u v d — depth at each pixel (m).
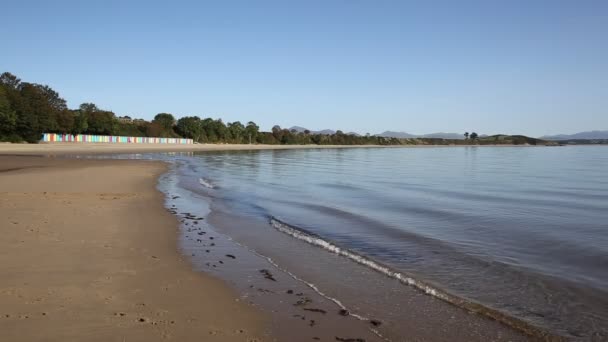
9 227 11.69
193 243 11.71
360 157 76.81
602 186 28.06
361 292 8.26
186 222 14.64
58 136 84.69
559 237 12.93
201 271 9.15
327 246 11.72
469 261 10.36
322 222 15.34
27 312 6.30
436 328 6.70
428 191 25.08
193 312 6.85
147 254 10.07
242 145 140.12
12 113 69.31
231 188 25.58
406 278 9.02
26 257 9.07
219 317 6.75
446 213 17.31
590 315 7.22
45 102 78.81
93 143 87.62
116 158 53.22
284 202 20.20
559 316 7.18
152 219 14.55
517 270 9.62
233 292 7.97
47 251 9.62
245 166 46.94
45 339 5.50
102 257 9.45
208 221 15.11
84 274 8.23
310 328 6.56
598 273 9.44
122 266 8.95
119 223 13.38
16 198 16.80
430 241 12.43
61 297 6.98
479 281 8.91
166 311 6.79
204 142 139.38
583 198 22.05
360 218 16.12
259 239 12.58
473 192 24.61
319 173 38.44
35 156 51.78
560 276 9.22
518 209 18.42
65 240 10.70
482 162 61.69
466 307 7.53
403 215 16.84
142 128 121.25
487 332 6.59
